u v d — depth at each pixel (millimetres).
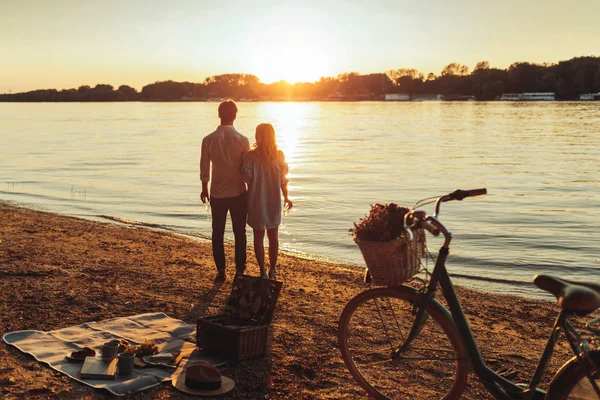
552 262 11828
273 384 4625
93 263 8602
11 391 4234
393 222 3768
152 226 14898
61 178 26172
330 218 16672
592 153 42719
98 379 4465
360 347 5344
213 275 8203
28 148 45500
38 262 8391
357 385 4656
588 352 3367
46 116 144750
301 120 118688
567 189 24188
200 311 6410
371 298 4227
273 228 7359
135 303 6582
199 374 4430
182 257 9703
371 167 33156
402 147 49438
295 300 7137
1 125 91812
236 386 4566
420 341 5023
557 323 3531
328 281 8727
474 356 3855
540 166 34000
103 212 17188
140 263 8852
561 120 104688
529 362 5410
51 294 6734
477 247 13180
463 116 128625
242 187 7496
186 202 19469
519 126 85750
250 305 5352
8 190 21953
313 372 4852
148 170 30047
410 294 4016
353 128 85875
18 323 5703
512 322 6973
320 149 47219
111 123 102688
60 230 12297
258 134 7188
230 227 14320
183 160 35812
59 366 4684
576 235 14625
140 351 4922
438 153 43188
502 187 24906
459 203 20406
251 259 10312
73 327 5598
